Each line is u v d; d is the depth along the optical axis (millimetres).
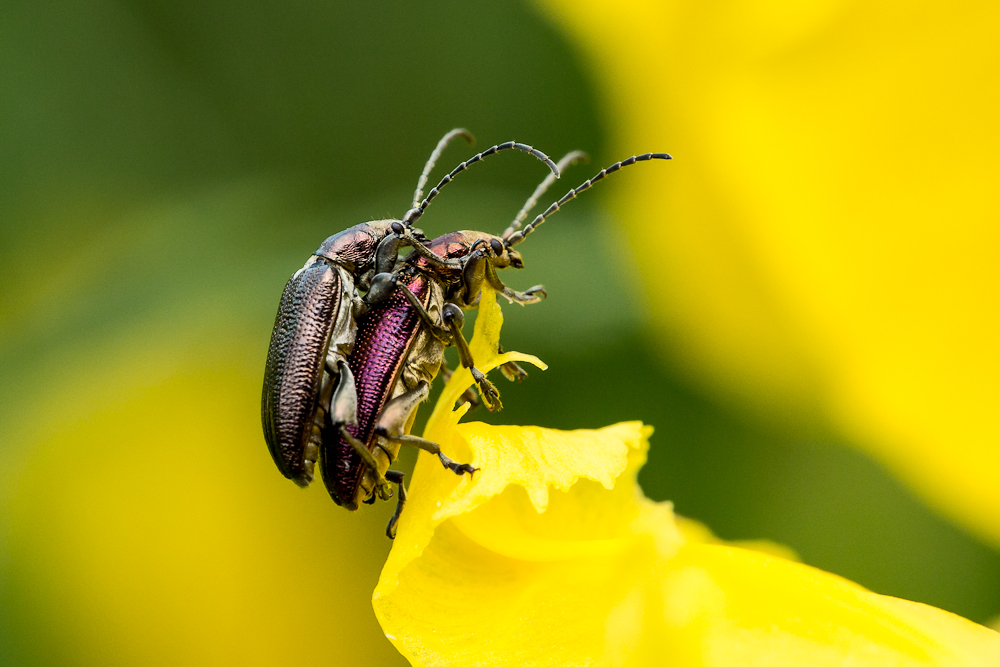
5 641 95
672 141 92
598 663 80
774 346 92
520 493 85
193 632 96
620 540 83
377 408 88
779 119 90
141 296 96
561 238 94
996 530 91
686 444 93
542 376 93
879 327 91
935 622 80
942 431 91
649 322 93
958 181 90
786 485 93
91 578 96
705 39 90
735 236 92
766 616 80
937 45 88
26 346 96
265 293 95
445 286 91
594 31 92
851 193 90
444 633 82
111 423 96
